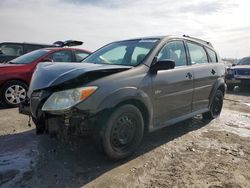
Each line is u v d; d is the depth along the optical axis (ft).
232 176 10.68
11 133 15.15
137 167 11.26
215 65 18.60
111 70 11.18
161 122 13.60
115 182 10.02
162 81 13.08
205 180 10.32
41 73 11.60
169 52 14.38
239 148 13.75
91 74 10.56
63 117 10.06
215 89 18.26
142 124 12.23
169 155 12.60
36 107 10.89
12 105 21.65
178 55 15.12
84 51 26.35
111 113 10.89
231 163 11.89
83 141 11.98
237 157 12.59
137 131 12.05
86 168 11.01
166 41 14.38
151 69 12.71
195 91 15.97
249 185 10.03
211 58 18.75
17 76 21.59
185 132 16.20
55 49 24.44
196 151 13.19
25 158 11.88
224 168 11.37
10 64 22.49
